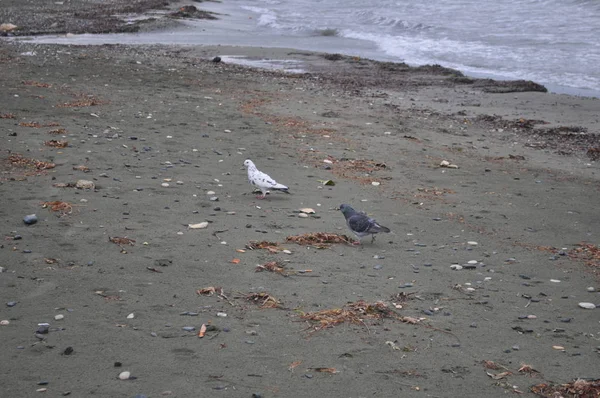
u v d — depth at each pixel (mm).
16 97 16609
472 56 29094
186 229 9008
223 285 7359
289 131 15484
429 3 50344
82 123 14531
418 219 10242
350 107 18875
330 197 11016
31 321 6285
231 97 19047
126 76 21109
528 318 7012
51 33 34094
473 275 8148
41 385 5250
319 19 43875
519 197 11789
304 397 5320
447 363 5984
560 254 9062
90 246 8188
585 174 13594
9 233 8406
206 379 5480
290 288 7395
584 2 43250
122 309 6641
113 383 5332
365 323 6660
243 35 36156
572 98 20828
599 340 6574
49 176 10828
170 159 12391
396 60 28688
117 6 47219
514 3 46469
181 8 45969
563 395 5539
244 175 11828
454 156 14445
